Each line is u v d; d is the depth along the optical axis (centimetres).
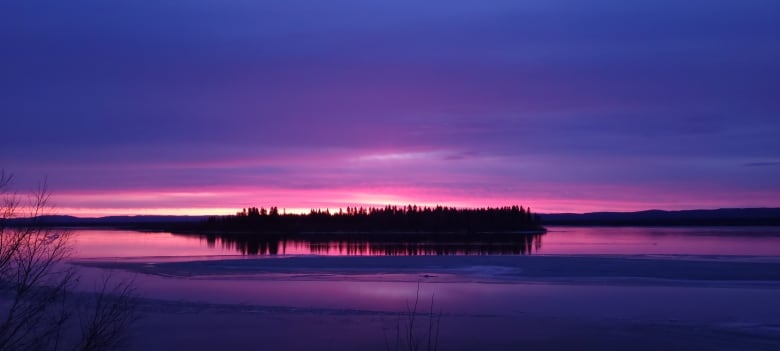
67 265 3106
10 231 605
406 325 1702
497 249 5078
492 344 1510
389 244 6081
